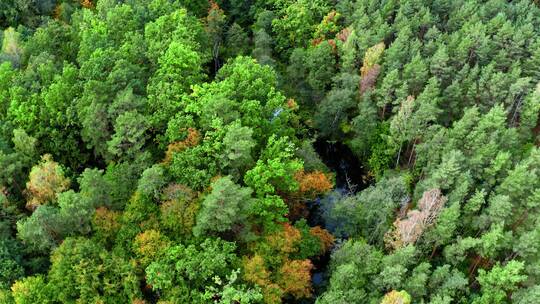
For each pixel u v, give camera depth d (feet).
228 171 209.97
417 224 200.13
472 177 239.09
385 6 337.11
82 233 189.67
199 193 195.11
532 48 304.09
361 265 196.44
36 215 178.09
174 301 168.76
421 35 336.90
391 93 291.58
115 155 232.53
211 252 176.65
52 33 299.17
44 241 180.24
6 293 168.45
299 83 323.98
